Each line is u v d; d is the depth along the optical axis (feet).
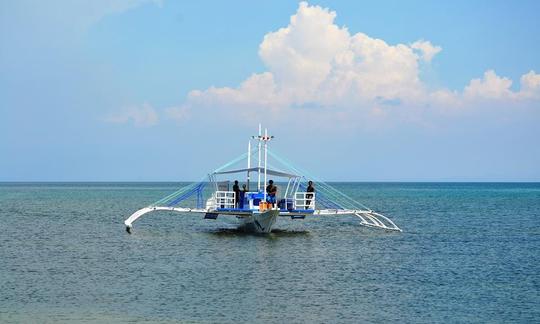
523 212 273.13
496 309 78.18
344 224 206.49
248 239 152.87
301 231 177.27
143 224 201.16
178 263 112.06
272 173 167.22
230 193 173.06
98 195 527.40
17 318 72.13
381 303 80.74
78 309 76.54
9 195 515.91
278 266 109.09
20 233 166.09
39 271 103.24
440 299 83.41
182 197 216.33
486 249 136.15
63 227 186.19
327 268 107.55
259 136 163.43
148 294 84.89
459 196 507.30
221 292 86.33
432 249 135.44
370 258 120.37
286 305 79.00
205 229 181.88
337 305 79.30
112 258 118.42
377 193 608.60
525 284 94.27
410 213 265.75
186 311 75.66
